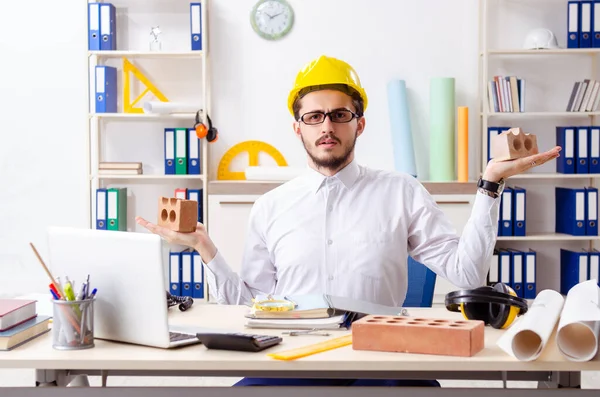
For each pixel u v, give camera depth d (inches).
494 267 193.6
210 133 191.3
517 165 80.3
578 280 193.5
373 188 96.7
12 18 201.3
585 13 192.9
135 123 201.5
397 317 71.1
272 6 197.9
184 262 191.6
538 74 201.2
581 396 65.9
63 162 203.0
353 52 199.3
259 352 67.6
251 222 99.0
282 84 199.6
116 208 191.2
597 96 191.6
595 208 191.2
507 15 199.9
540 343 65.2
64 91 202.4
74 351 68.7
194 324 79.7
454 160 196.1
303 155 200.5
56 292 70.4
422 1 198.4
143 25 199.9
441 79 193.3
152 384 148.2
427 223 95.2
